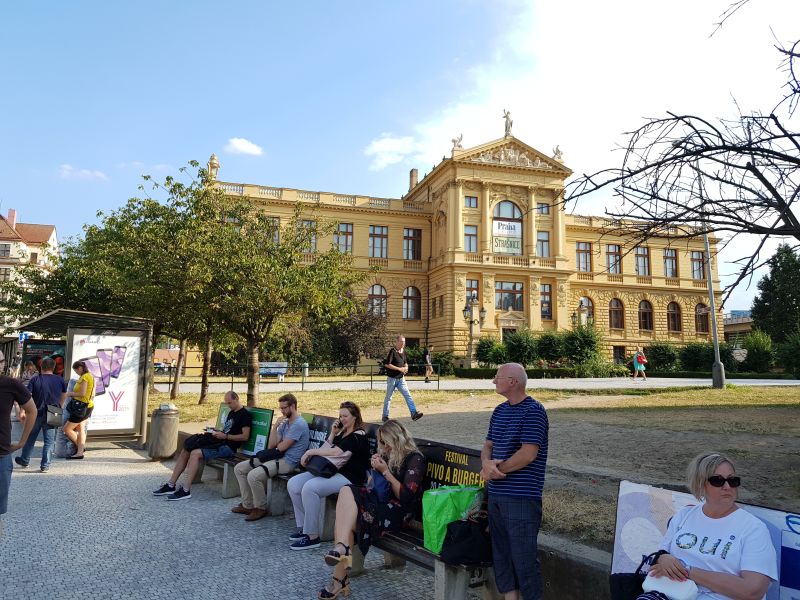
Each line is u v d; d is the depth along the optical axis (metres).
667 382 28.56
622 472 7.36
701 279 54.03
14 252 61.31
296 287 14.20
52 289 22.77
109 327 11.59
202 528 6.29
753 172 4.32
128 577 4.76
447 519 4.12
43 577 4.72
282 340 36.19
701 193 4.69
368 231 48.41
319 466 5.76
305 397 18.47
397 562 5.29
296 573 4.95
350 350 40.56
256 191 45.34
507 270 44.97
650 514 3.49
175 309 15.67
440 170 47.19
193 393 21.94
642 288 52.53
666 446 9.11
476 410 15.37
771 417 12.80
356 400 17.50
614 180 4.71
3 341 26.33
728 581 2.76
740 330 66.88
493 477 3.87
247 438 8.06
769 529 2.95
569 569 3.93
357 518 4.64
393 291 48.19
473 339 42.88
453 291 44.09
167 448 10.53
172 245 14.41
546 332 41.22
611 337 51.16
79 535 5.90
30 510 6.88
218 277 14.03
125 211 16.95
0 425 5.17
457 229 44.72
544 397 19.34
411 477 4.85
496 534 3.94
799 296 50.59
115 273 16.22
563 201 5.06
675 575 2.90
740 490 6.37
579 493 6.50
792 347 34.06
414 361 41.22
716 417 12.91
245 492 6.95
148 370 11.96
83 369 10.62
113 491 8.01
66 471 9.42
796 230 4.23
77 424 10.70
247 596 4.42
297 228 16.69
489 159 45.94
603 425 11.72
